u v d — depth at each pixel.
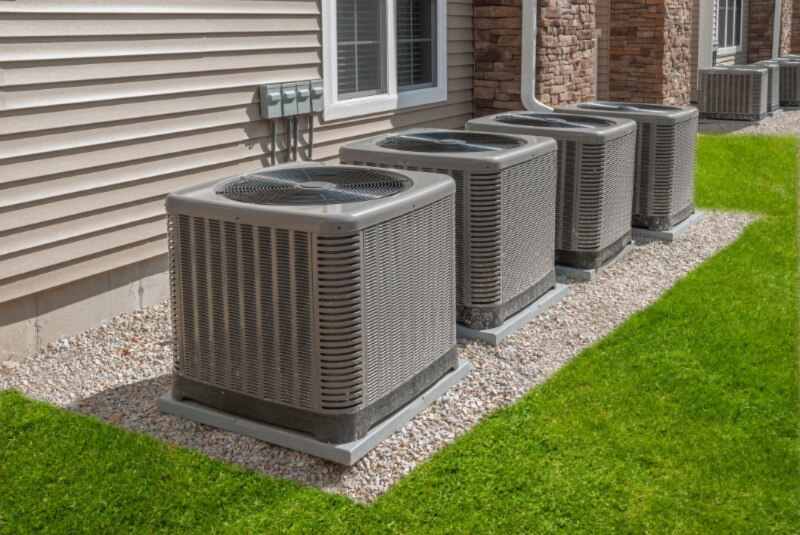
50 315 5.52
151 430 4.47
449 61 9.32
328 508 3.80
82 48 5.42
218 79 6.45
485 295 5.63
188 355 4.50
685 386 4.96
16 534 3.60
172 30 6.03
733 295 6.49
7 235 5.12
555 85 9.85
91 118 5.53
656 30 14.07
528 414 4.61
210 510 3.79
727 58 20.75
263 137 6.96
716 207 9.34
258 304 4.18
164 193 6.14
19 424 4.45
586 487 3.94
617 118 7.91
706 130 15.00
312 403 4.16
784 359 5.34
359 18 8.05
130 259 5.95
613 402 4.76
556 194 6.90
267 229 4.06
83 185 5.54
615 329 5.84
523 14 9.27
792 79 18.25
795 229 8.45
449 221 4.76
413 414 4.59
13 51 5.02
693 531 3.62
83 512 3.76
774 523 3.68
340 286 3.99
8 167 5.07
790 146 13.09
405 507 3.80
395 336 4.39
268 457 4.23
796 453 4.24
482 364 5.28
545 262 6.30
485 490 3.92
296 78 7.21
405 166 5.66
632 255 7.59
